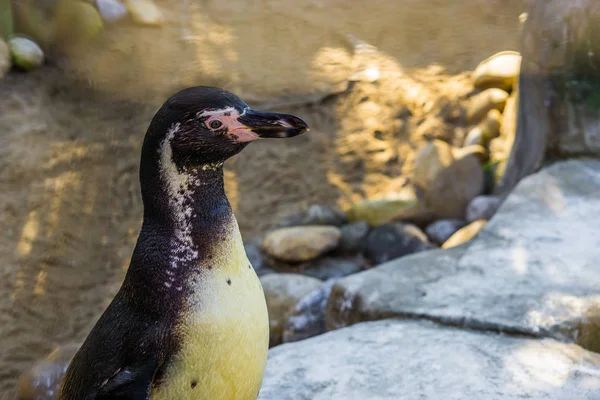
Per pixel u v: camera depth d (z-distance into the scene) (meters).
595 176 4.62
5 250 5.15
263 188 6.27
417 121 6.96
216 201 2.00
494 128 6.46
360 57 7.94
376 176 6.39
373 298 3.57
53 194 5.74
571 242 3.94
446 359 3.01
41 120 6.58
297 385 2.90
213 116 1.93
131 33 8.18
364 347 3.15
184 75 7.59
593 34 4.86
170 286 1.94
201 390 1.94
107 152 6.33
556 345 3.07
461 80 7.39
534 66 5.15
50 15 7.63
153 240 1.98
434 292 3.55
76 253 5.23
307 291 4.63
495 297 3.44
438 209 5.83
